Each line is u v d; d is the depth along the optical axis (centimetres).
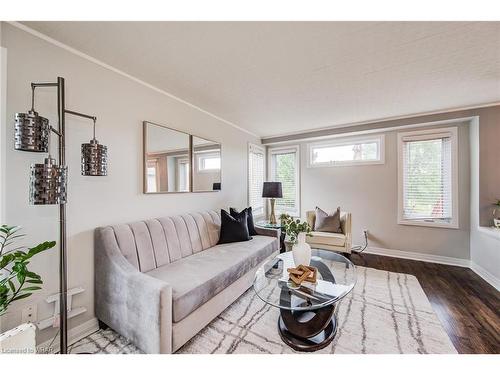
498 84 241
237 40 168
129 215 220
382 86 247
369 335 175
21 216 149
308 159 460
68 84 175
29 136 125
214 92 262
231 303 219
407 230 368
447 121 327
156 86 246
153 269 206
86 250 184
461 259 332
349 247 344
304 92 262
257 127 414
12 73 146
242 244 287
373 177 397
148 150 237
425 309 212
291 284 182
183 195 285
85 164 167
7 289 109
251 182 449
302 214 467
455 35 161
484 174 298
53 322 159
